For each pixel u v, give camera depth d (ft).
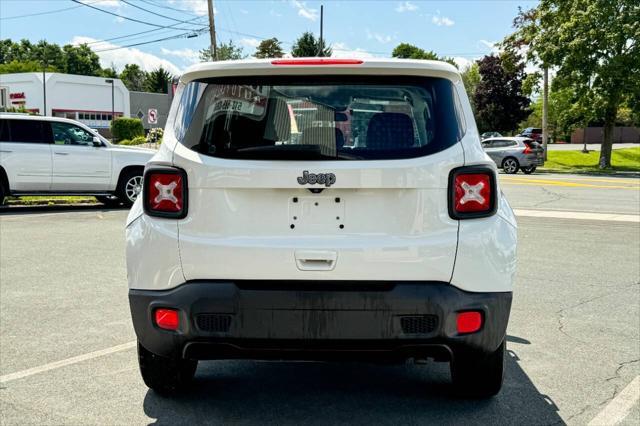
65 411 12.23
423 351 10.50
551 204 52.60
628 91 115.85
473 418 11.95
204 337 10.49
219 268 10.52
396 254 10.36
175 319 10.55
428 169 10.44
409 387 13.64
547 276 24.80
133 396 13.01
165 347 10.80
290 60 10.66
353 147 10.56
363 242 10.42
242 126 10.80
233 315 10.38
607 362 15.21
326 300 10.25
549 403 12.73
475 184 10.55
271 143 10.65
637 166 132.57
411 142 10.61
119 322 18.31
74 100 213.66
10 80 213.46
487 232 10.54
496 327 10.55
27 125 45.16
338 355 10.51
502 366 11.91
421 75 10.83
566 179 87.04
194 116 10.98
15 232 35.55
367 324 10.25
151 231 10.79
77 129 46.73
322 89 10.80
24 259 27.66
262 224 10.59
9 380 13.85
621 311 19.79
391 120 10.69
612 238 34.47
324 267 10.39
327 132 10.64
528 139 100.94
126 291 22.08
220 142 10.78
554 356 15.64
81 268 25.84
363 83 10.80
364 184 10.39
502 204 11.50
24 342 16.47
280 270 10.43
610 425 11.70
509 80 221.66
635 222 41.32
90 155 46.37
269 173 10.45
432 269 10.38
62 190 45.85
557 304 20.61
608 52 116.26
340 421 11.82
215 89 11.02
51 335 17.06
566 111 129.70
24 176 44.70
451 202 10.51
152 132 100.94
